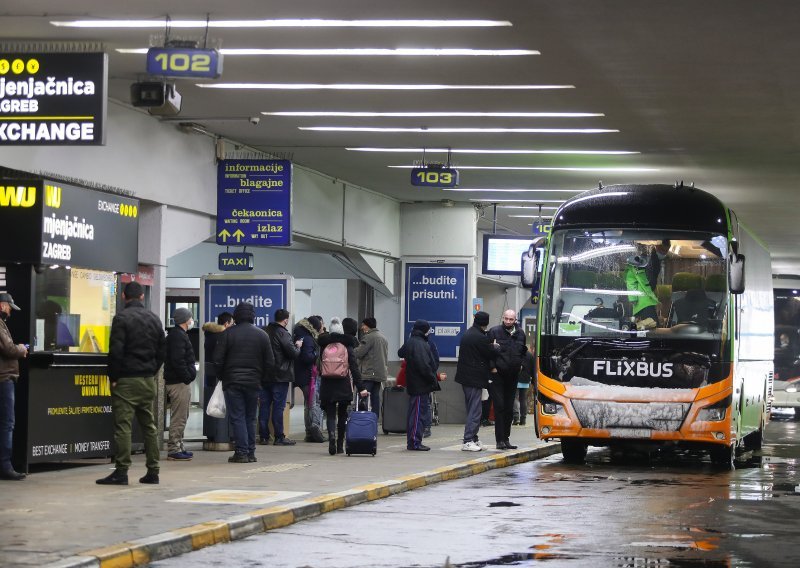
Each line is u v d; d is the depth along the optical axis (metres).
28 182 15.77
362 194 32.53
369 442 19.42
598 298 19.52
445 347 35.22
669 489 16.14
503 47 17.20
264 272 35.97
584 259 19.66
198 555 10.44
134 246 17.95
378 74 19.17
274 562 10.11
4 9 15.56
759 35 16.30
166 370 18.33
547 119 22.69
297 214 28.38
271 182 24.45
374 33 16.52
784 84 19.34
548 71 18.72
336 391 19.73
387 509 13.69
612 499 14.84
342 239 31.14
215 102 21.59
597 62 18.06
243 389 18.06
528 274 20.38
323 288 40.50
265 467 17.30
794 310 41.09
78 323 16.80
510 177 30.39
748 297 22.30
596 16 15.45
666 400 19.12
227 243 24.48
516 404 30.30
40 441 15.93
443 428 28.75
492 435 25.92
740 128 23.28
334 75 19.30
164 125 22.67
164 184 22.64
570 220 19.81
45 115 15.41
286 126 23.81
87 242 16.81
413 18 15.71
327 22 15.99
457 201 35.38
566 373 19.41
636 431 19.17
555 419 19.41
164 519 11.59
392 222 34.91
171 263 35.53
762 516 13.25
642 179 30.48
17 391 15.69
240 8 15.34
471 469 18.22
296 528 12.10
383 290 35.47
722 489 16.22
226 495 13.62
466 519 12.86
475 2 14.84
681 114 21.97
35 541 10.20
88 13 15.70
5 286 15.77
